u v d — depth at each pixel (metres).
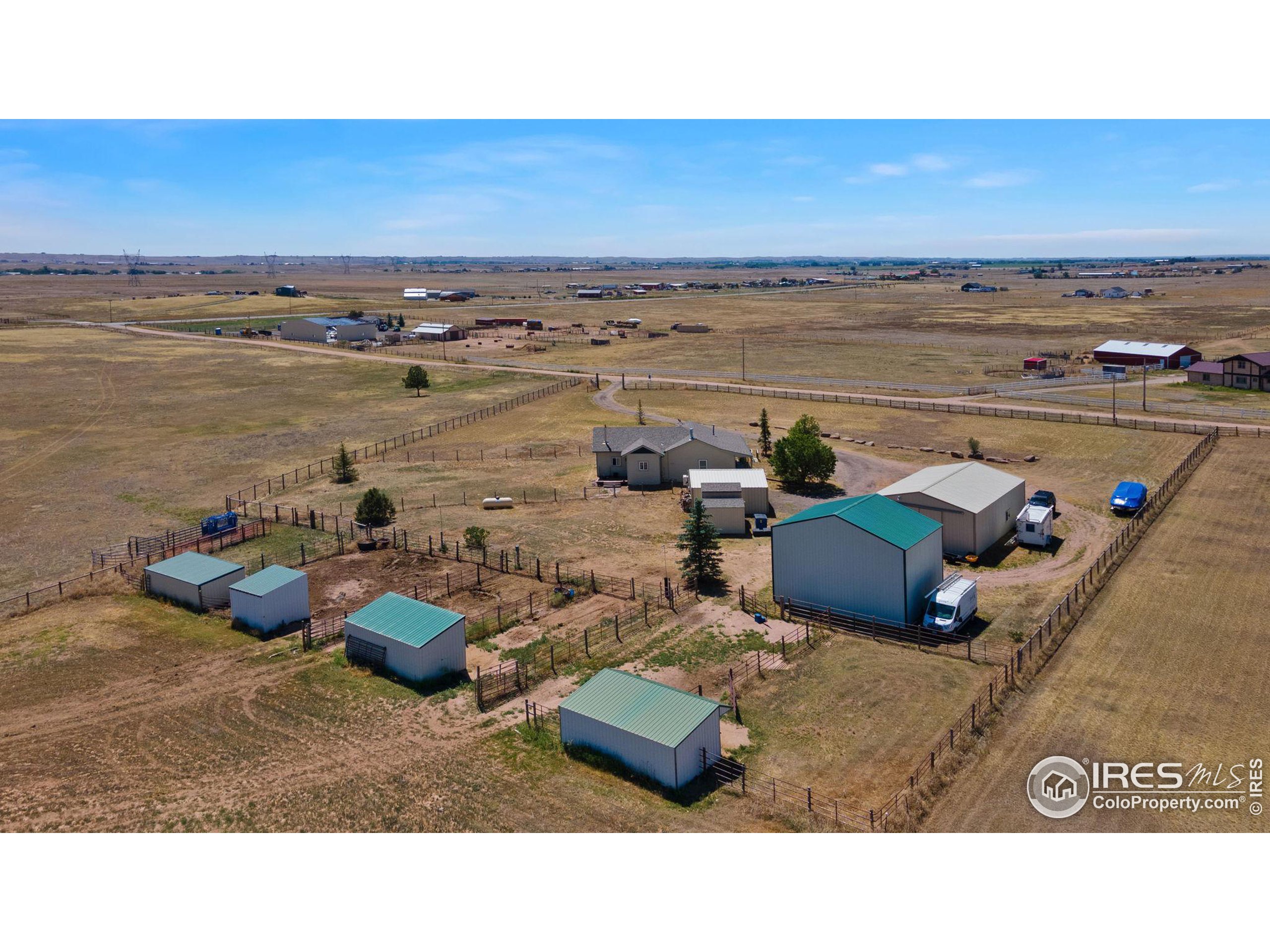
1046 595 47.38
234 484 75.75
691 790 30.44
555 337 184.38
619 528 61.97
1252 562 50.34
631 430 78.12
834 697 36.97
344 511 67.06
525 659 41.00
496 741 33.88
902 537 44.25
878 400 106.50
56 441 92.25
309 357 154.00
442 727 34.97
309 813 29.06
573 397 114.88
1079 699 35.75
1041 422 92.94
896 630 43.62
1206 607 44.38
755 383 123.12
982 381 121.38
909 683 37.88
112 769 32.16
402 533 60.88
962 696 36.62
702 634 43.72
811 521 46.22
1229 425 87.06
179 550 58.00
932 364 139.00
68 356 153.38
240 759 32.69
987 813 28.03
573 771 31.75
